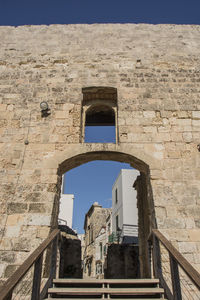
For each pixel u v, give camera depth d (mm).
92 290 4152
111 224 21328
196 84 7738
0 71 7961
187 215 5695
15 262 5133
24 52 8430
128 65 8086
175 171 6250
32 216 5668
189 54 8438
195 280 2949
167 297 4035
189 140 6719
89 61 8164
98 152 6512
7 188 6027
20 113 7145
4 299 2574
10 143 6648
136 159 6535
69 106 7285
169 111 7188
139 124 6941
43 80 7762
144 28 9156
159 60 8234
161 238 4461
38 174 6199
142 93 7484
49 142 6672
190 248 5305
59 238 5762
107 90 7637
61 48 8516
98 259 20797
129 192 19609
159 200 5859
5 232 5477
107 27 9148
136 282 4508
